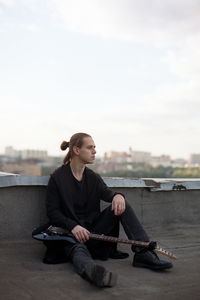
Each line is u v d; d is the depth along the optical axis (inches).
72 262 108.4
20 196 136.3
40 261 117.6
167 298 92.3
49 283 99.6
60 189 120.6
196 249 139.2
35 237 116.4
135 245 113.2
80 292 94.4
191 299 92.0
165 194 167.3
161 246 141.8
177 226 168.7
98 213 126.5
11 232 135.1
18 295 91.4
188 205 173.3
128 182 156.3
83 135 122.7
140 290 96.8
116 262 120.0
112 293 94.3
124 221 116.9
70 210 120.1
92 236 113.8
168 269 114.5
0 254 122.2
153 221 164.6
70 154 123.5
